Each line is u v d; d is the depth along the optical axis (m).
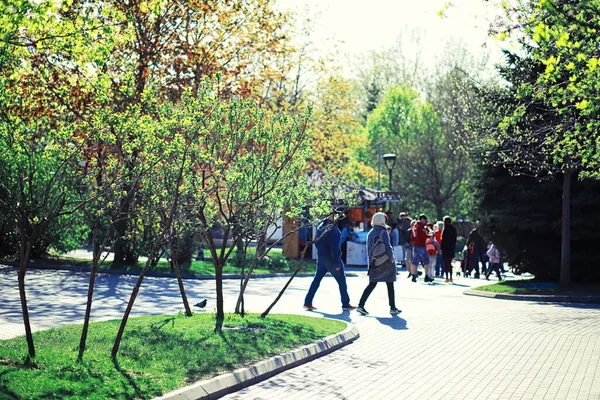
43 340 11.01
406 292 23.64
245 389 9.24
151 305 17.38
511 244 27.03
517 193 26.66
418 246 28.80
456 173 62.66
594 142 15.45
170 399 8.00
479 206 27.52
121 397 7.81
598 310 18.95
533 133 21.08
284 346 11.41
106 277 25.12
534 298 22.03
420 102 66.81
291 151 13.66
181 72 26.73
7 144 9.38
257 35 29.94
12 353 9.48
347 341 12.97
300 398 8.77
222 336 11.89
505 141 24.41
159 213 11.57
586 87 12.41
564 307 19.69
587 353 12.02
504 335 14.05
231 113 12.91
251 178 13.12
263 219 13.82
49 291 19.83
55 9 8.20
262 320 13.87
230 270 29.17
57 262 28.77
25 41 8.70
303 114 13.72
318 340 12.20
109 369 8.98
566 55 11.61
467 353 12.01
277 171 13.34
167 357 10.10
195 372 9.33
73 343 10.82
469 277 33.22
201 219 12.95
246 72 29.94
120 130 9.15
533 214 26.19
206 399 8.50
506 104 24.89
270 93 42.50
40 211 9.38
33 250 29.48
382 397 8.85
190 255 29.38
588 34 10.51
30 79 10.55
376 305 19.22
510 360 11.38
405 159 63.94
